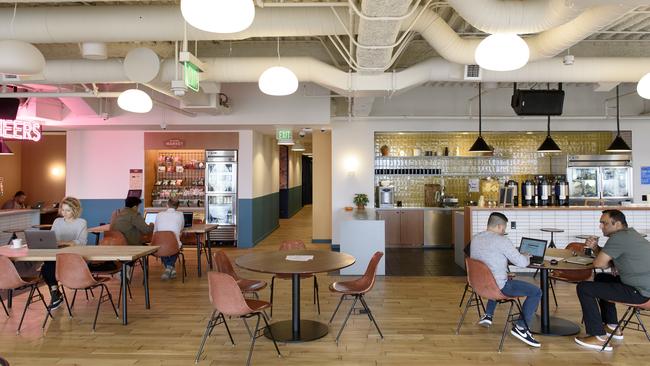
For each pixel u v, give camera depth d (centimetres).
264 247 988
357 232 708
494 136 1044
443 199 1034
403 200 1052
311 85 869
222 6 237
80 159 981
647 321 475
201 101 714
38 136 857
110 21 421
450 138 1045
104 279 475
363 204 955
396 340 425
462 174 1041
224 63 564
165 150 1020
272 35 451
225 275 350
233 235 985
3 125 790
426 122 982
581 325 462
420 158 1045
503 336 401
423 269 760
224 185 988
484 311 498
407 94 991
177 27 424
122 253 465
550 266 410
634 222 709
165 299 567
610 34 634
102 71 550
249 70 565
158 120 873
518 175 1041
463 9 372
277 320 483
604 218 411
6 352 394
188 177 1054
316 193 1078
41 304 542
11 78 545
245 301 371
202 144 981
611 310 438
